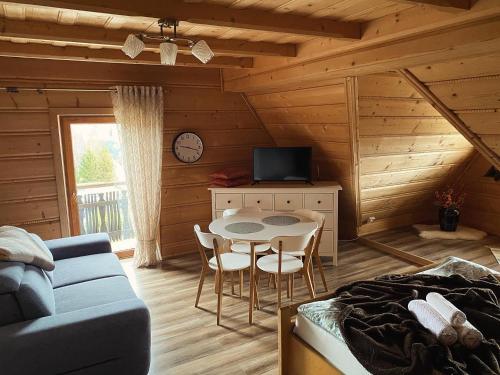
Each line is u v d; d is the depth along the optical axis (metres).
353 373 1.87
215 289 3.74
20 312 2.15
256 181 4.72
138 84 4.30
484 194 5.44
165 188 4.68
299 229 3.42
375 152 4.31
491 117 3.03
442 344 1.71
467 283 2.25
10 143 3.81
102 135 4.46
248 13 2.29
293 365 2.30
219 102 4.85
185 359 2.73
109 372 2.27
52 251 3.35
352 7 2.28
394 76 3.44
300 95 4.06
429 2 1.83
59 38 2.58
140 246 4.48
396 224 5.82
